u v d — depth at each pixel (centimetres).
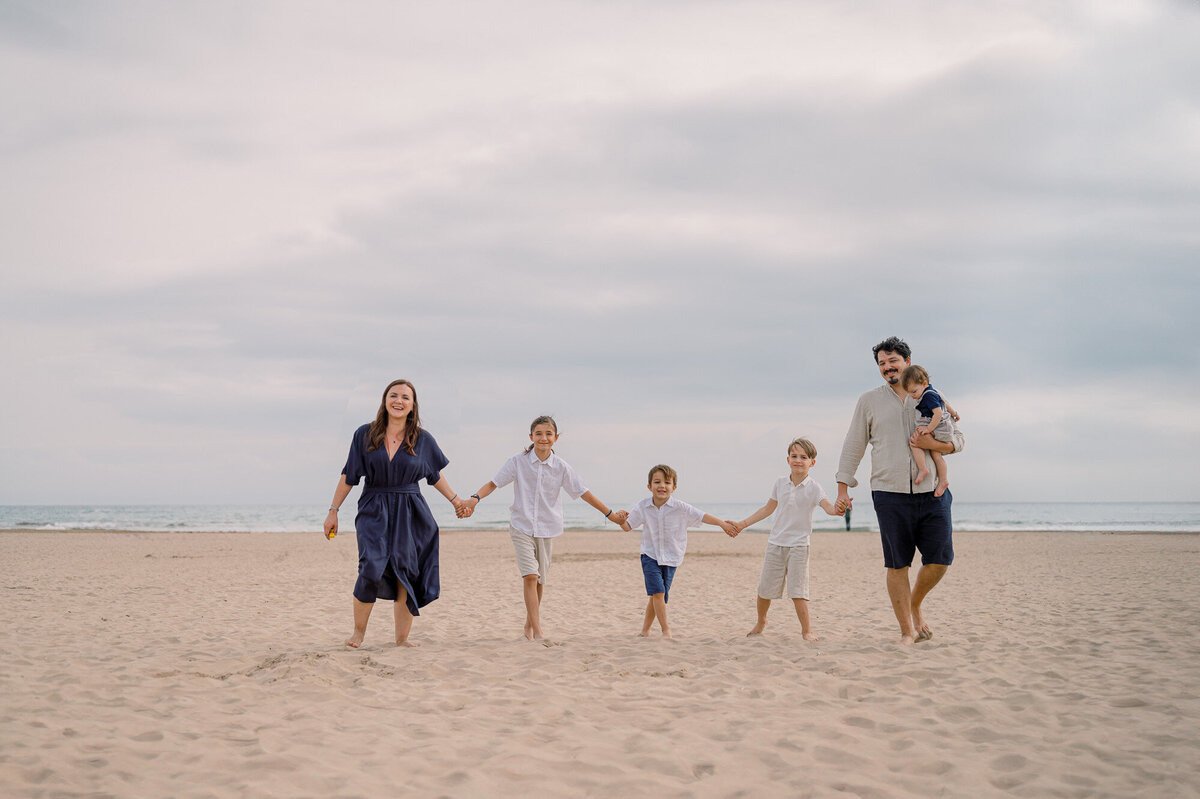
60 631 689
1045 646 581
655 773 302
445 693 432
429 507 612
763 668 498
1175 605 843
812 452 664
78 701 409
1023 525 4869
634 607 929
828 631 713
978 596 1005
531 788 286
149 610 854
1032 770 302
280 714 385
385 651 570
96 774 295
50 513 8319
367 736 346
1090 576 1287
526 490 663
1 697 418
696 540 2833
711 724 366
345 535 3103
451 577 1347
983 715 382
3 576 1285
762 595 677
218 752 320
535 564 658
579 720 376
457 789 284
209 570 1459
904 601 609
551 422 664
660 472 680
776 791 282
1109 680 460
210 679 471
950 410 608
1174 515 7144
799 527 662
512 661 535
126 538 2742
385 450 586
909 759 316
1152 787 285
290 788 282
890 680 458
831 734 348
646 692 434
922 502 599
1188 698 416
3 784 283
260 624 746
